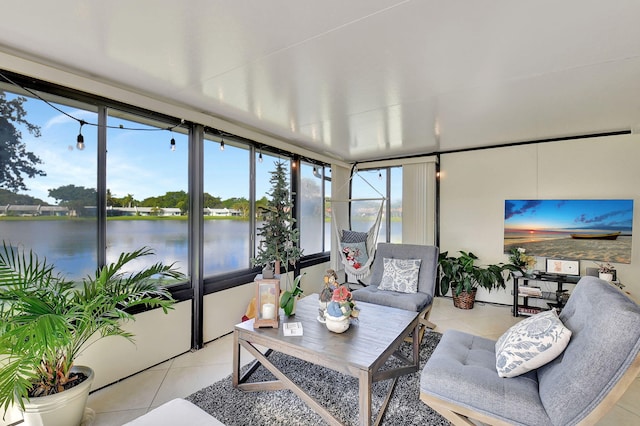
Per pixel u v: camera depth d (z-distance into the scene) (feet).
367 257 14.99
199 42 5.72
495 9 4.77
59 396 5.36
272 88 7.84
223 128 9.87
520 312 12.51
